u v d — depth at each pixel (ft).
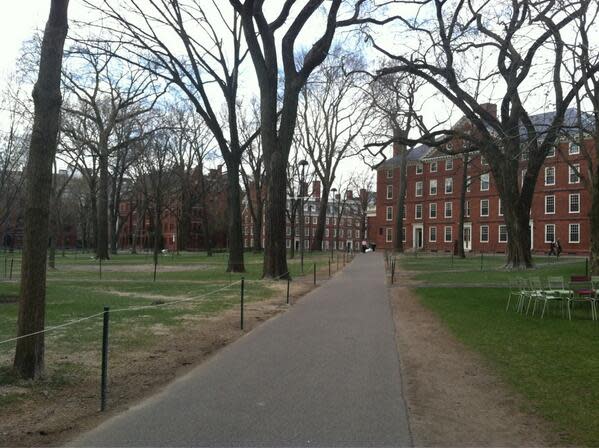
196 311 46.26
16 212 88.43
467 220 233.76
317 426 18.16
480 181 228.43
